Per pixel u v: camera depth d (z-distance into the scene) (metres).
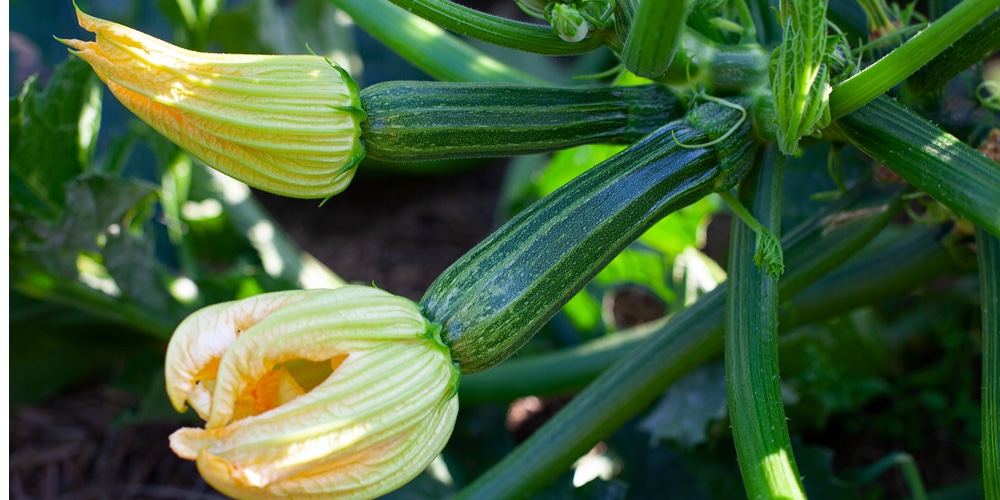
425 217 1.34
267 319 0.56
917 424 0.97
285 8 1.48
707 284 0.98
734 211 0.64
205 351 0.56
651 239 1.04
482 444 0.96
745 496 0.87
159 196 0.86
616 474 0.93
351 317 0.57
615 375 0.71
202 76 0.60
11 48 1.23
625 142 0.68
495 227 1.20
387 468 0.58
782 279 0.71
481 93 0.65
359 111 0.62
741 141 0.64
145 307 0.90
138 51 0.59
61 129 0.83
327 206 1.37
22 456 1.01
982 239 0.65
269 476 0.55
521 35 0.64
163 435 1.02
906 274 0.81
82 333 0.95
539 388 0.91
